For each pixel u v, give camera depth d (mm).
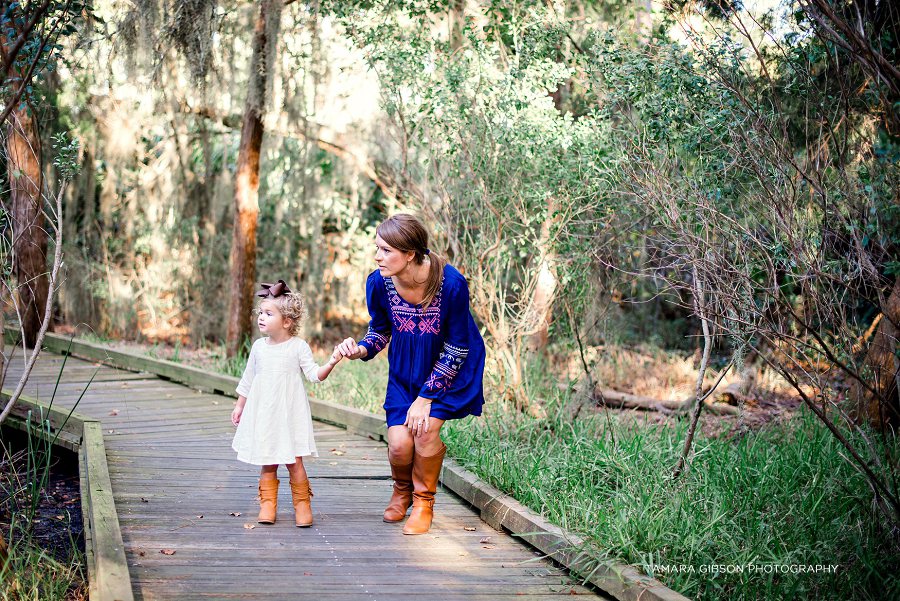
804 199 4383
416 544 3916
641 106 5230
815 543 3873
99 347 8539
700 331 9680
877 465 4004
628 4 6309
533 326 6680
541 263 6285
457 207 6570
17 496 5004
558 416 6004
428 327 3912
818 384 3957
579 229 6324
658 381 8797
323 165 10969
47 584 3533
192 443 5605
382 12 6707
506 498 4312
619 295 6832
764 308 3926
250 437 3980
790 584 3473
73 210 10227
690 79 4930
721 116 4594
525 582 3539
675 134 5090
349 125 9867
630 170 4770
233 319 8938
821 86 5215
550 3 6316
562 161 6129
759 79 5141
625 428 6176
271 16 7957
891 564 3650
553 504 4148
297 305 4020
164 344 10719
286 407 3996
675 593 3160
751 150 4094
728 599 3441
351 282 11500
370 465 5340
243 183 8844
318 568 3525
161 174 10625
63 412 5691
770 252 4637
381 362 9164
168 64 8555
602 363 8180
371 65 6621
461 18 7035
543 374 7637
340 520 4207
